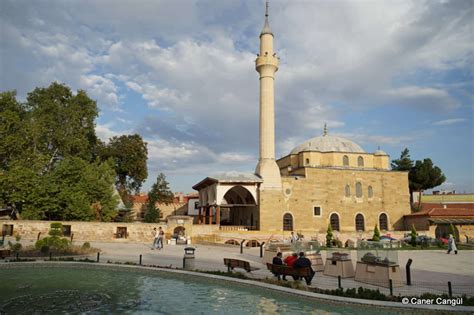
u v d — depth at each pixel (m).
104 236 42.25
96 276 21.38
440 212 57.38
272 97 56.00
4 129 45.59
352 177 59.50
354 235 52.97
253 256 31.20
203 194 61.44
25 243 35.12
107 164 50.91
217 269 23.17
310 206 56.25
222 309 14.43
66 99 54.91
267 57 55.56
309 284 18.22
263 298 16.25
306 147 67.62
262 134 55.84
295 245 24.47
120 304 15.20
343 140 68.38
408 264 18.83
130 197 69.94
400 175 61.94
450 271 23.73
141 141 64.62
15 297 16.30
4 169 46.28
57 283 19.30
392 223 60.22
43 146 50.69
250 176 54.62
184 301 15.73
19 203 43.09
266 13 58.16
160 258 28.77
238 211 64.38
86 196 45.31
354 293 15.50
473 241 54.25
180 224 45.91
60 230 35.62
